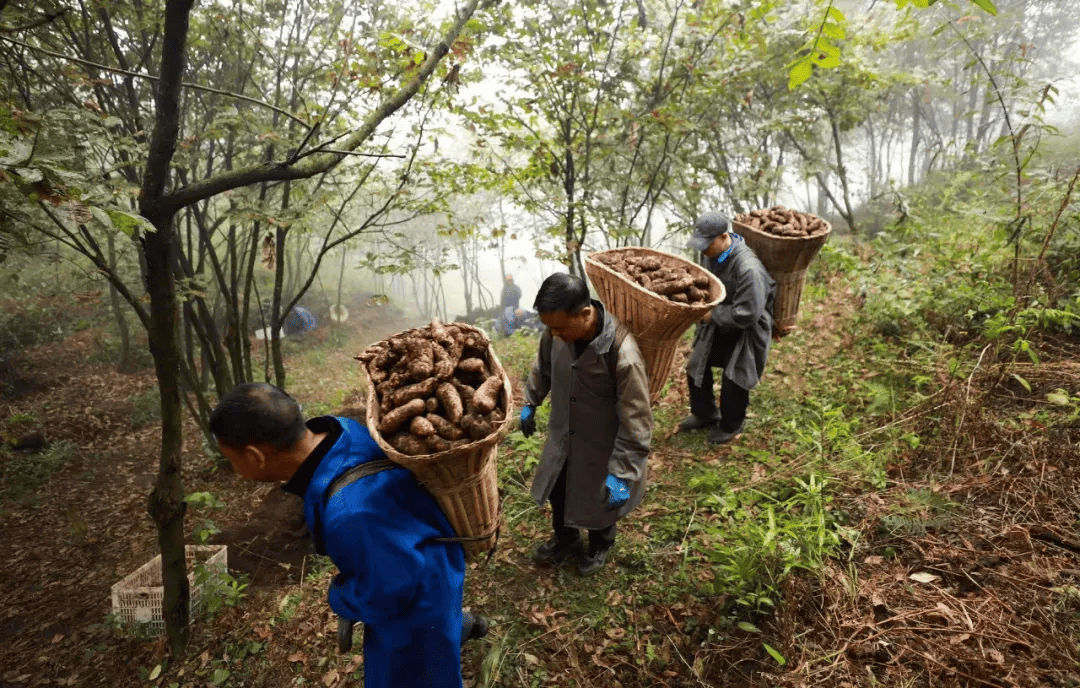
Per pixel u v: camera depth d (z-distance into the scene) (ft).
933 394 11.54
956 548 8.52
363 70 13.38
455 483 5.64
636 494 8.91
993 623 7.24
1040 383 11.51
